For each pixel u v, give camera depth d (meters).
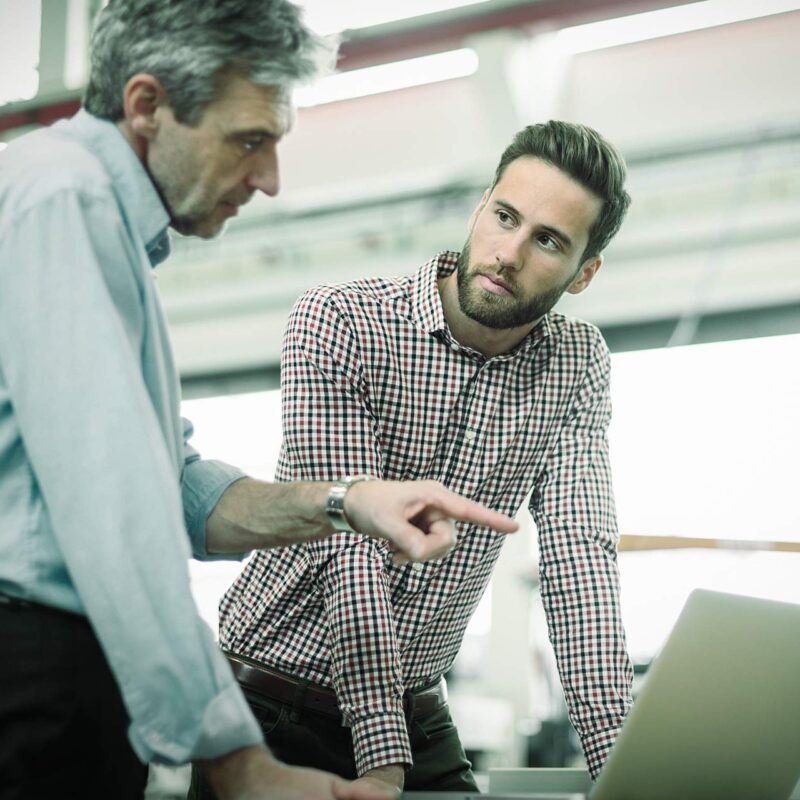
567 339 1.93
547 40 4.86
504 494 1.90
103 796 1.14
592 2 4.48
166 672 1.04
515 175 1.78
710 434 5.67
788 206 5.07
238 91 1.19
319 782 1.07
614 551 1.88
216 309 6.20
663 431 5.73
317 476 1.71
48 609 1.11
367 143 5.50
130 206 1.22
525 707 5.37
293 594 1.76
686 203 5.20
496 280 1.74
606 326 5.61
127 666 1.04
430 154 5.40
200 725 1.04
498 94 4.90
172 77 1.17
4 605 1.10
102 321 1.09
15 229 1.09
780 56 4.83
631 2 4.43
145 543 1.05
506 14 4.57
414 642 1.82
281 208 5.80
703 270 5.30
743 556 4.87
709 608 1.25
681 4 4.43
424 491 1.20
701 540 2.78
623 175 1.84
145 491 1.06
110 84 1.21
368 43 4.65
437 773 1.84
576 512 1.85
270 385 6.52
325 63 1.27
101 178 1.16
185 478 1.42
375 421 1.80
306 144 5.61
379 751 1.53
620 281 5.45
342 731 1.74
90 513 1.05
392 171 5.53
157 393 1.21
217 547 1.41
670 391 5.74
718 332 5.50
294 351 1.75
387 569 1.77
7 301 1.09
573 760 4.43
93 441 1.06
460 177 5.36
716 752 1.23
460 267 1.81
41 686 1.09
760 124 4.96
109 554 1.04
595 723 1.72
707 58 4.92
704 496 5.64
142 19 1.19
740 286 5.29
